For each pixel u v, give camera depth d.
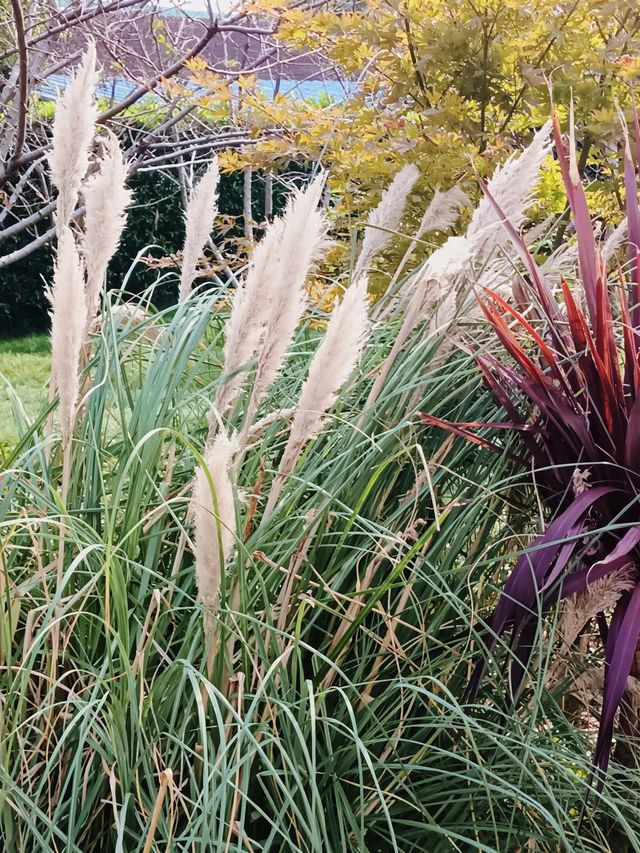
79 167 1.93
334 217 4.00
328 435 2.14
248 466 2.12
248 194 5.86
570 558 1.99
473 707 1.91
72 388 1.72
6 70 5.64
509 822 1.85
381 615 2.00
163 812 1.62
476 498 1.96
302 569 1.95
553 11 4.05
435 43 3.88
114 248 1.91
